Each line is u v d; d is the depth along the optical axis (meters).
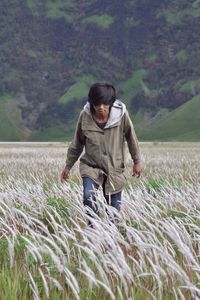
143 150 70.62
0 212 9.50
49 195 11.52
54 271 5.43
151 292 4.60
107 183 8.28
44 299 4.78
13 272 5.58
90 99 8.00
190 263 5.47
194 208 9.18
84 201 8.13
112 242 5.03
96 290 5.02
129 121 8.30
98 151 8.23
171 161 33.62
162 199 10.65
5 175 21.80
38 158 40.09
